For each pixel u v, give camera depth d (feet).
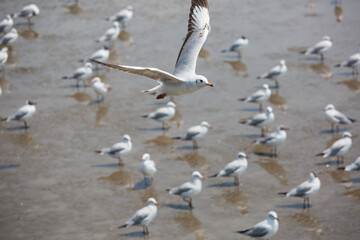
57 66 114.73
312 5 139.95
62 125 92.99
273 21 131.54
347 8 136.98
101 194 73.77
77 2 149.48
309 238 63.36
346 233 63.72
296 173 77.25
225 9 139.95
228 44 121.29
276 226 62.69
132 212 69.56
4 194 73.77
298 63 112.47
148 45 121.80
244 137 87.61
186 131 89.45
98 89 99.25
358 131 87.81
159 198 72.84
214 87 104.53
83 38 127.54
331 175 76.59
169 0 147.95
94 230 65.98
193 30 42.01
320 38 121.29
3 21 129.70
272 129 89.40
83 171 79.51
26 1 150.92
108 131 90.58
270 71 103.04
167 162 81.35
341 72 108.58
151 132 90.17
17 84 107.96
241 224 66.54
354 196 71.51
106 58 114.52
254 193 73.20
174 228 66.33
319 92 100.99
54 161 82.28
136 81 109.60
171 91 38.96
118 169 80.07
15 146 86.89
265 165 79.77
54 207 70.79
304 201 69.36
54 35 129.90
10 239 64.08
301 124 90.38
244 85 104.78
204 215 68.80
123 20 131.13
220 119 93.25
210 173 78.13
